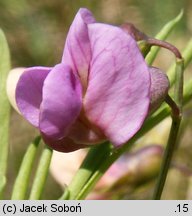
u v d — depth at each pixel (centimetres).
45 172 11
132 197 15
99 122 10
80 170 11
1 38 11
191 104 15
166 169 10
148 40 10
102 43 9
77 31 10
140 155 14
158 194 10
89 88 10
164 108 11
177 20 11
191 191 18
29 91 10
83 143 10
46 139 10
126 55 9
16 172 21
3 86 11
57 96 9
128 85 9
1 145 11
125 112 9
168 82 10
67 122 10
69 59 10
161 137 15
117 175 14
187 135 20
